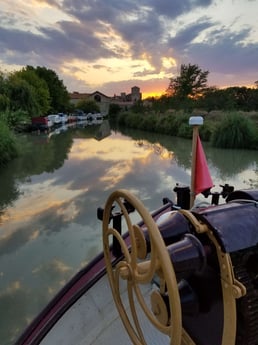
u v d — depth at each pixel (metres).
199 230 0.93
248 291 0.90
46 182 7.73
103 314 1.88
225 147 13.63
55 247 4.13
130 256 1.04
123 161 10.48
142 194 6.41
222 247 0.89
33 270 3.58
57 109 41.81
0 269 3.60
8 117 15.84
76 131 24.67
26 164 10.21
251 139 13.31
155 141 17.02
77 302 1.87
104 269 2.06
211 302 0.99
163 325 0.95
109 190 6.79
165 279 0.81
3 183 7.73
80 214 5.34
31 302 3.02
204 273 0.99
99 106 64.19
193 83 28.17
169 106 28.31
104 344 1.72
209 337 1.02
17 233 4.60
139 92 70.25
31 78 32.03
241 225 0.93
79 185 7.30
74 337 1.74
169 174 8.31
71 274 3.49
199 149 2.37
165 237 0.98
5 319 2.78
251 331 0.92
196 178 2.39
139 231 0.98
